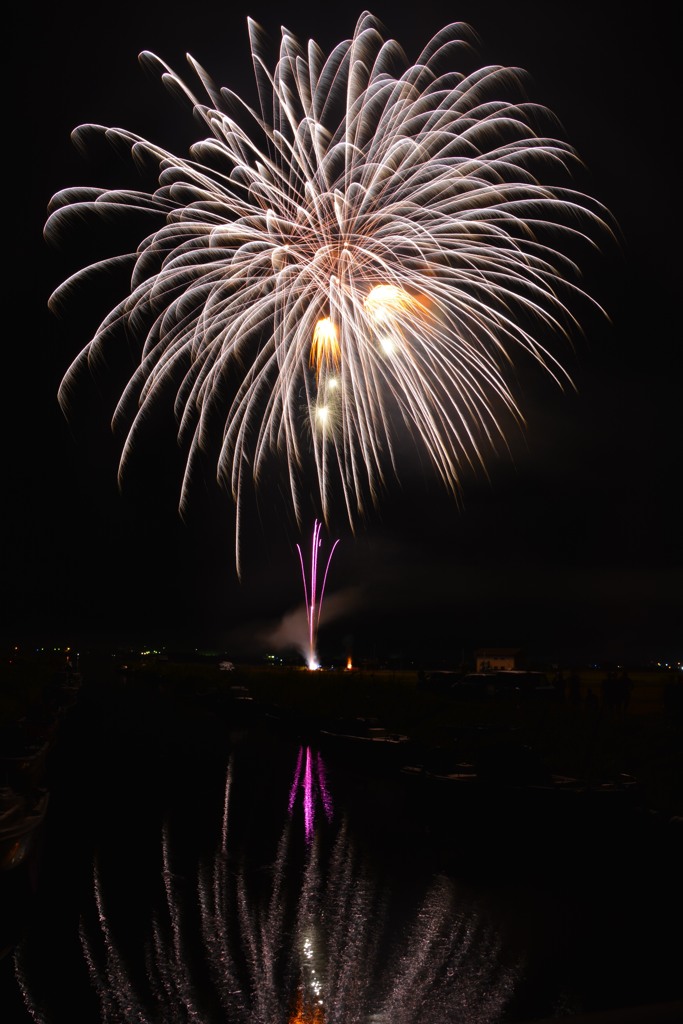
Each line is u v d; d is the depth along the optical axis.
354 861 17.70
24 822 15.61
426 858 17.86
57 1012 10.68
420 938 12.98
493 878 16.14
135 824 21.55
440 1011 10.52
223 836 20.25
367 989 11.23
